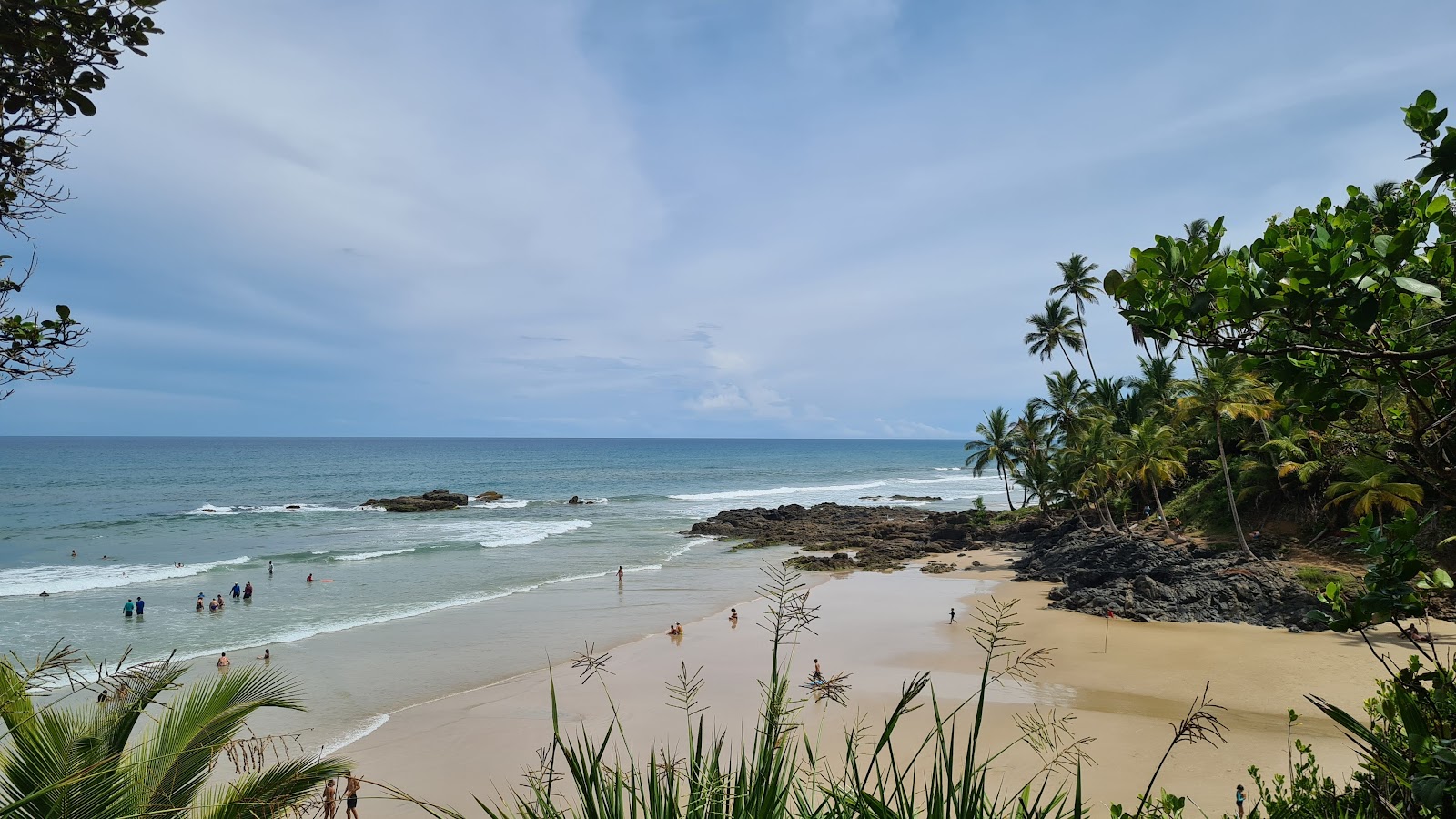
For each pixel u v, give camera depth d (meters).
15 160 3.79
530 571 42.66
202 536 57.19
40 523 64.25
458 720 20.34
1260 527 35.25
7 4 3.57
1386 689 3.15
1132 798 14.25
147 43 4.02
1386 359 2.99
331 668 24.72
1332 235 3.13
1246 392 32.78
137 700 5.07
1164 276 3.25
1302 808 3.40
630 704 21.09
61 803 4.46
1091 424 47.31
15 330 3.89
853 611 32.62
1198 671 22.66
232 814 5.14
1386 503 22.98
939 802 2.35
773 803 2.31
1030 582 38.38
